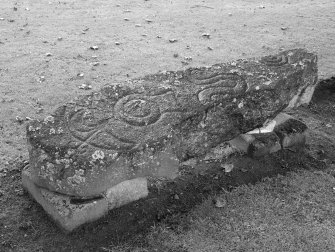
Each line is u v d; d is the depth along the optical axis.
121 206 3.87
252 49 7.75
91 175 3.36
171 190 4.17
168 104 3.92
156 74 4.39
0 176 4.27
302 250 3.50
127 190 3.85
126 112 3.80
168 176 3.79
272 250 3.50
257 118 4.34
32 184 3.86
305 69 4.75
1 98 5.69
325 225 3.78
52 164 3.35
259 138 4.71
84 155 3.35
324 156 4.88
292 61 4.80
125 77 6.47
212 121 4.04
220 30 8.68
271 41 8.18
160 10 9.84
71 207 3.54
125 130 3.61
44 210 3.83
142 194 3.99
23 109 5.49
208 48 7.68
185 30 8.59
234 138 4.64
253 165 4.59
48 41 7.61
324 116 5.80
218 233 3.67
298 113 5.79
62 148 3.36
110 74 6.54
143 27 8.61
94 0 10.30
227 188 4.27
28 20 8.59
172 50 7.54
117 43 7.66
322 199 4.11
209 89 4.17
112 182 3.49
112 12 9.45
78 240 3.56
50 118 3.62
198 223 3.78
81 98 3.92
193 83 4.27
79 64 6.81
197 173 4.42
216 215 3.88
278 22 9.29
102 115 3.74
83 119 3.67
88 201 3.62
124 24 8.71
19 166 4.43
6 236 3.59
